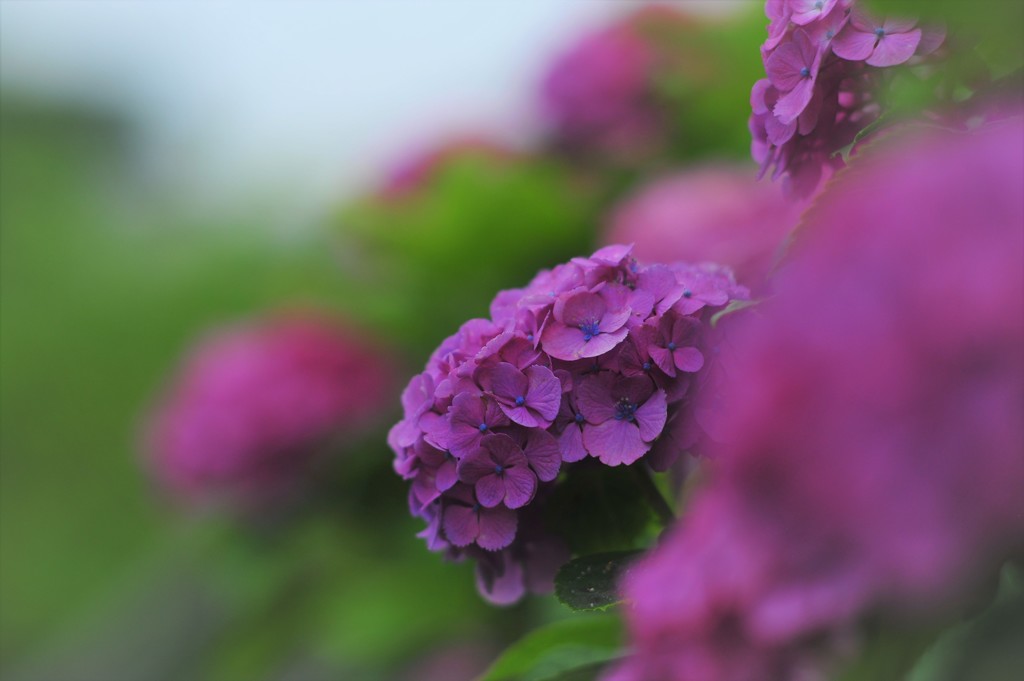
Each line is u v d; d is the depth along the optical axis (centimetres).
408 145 196
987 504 78
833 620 86
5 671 359
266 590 196
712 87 185
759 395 82
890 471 79
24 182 493
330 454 189
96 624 328
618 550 107
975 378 78
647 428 100
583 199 187
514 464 101
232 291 328
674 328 101
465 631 183
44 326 406
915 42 97
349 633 183
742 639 90
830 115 102
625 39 192
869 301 80
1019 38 92
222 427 186
